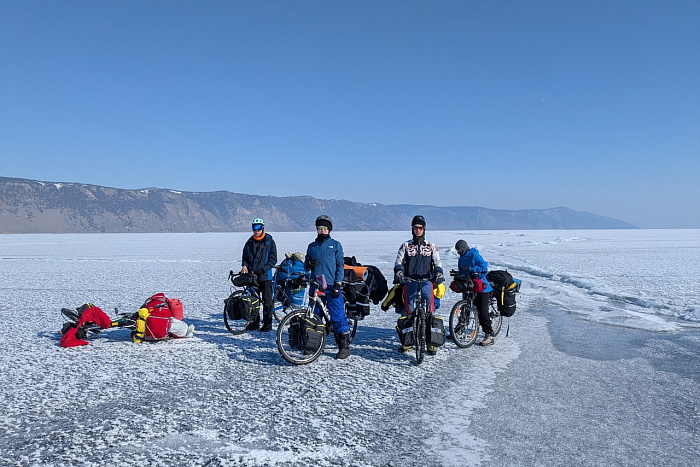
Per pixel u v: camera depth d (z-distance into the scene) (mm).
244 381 5074
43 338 7184
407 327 5883
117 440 3582
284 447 3455
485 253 32875
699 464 3172
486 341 6781
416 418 4023
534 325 8344
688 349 6527
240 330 7680
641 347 6680
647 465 3158
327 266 5824
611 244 50781
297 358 5918
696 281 14906
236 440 3576
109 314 9266
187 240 85562
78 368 5574
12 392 4703
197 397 4559
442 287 6238
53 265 23203
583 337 7359
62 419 4008
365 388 4840
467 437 3627
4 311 9617
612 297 11711
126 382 5035
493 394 4660
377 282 6508
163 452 3383
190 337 7309
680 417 4039
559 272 17859
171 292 12781
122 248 46688
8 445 3502
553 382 5051
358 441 3559
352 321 6668
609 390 4781
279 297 7828
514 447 3441
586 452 3355
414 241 6031
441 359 6027
